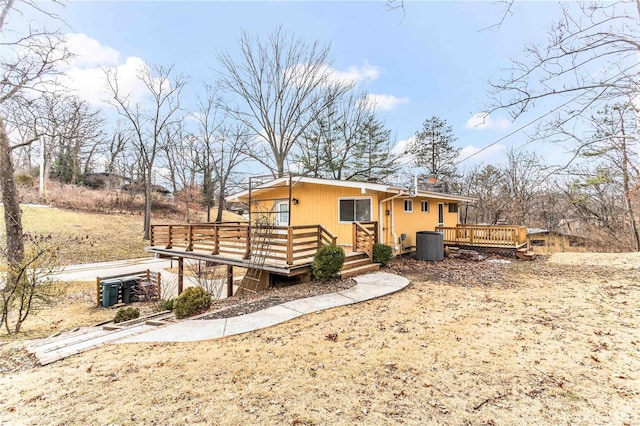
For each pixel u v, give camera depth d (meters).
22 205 20.59
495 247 12.38
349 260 8.93
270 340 4.29
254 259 8.03
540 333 4.39
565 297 6.25
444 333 4.43
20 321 6.67
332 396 2.97
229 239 8.87
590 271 8.91
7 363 3.97
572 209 20.59
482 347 3.96
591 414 2.66
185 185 28.75
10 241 9.99
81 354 4.03
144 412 2.76
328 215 11.31
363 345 4.07
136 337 4.54
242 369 3.50
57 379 3.37
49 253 7.27
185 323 5.07
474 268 9.70
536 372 3.35
